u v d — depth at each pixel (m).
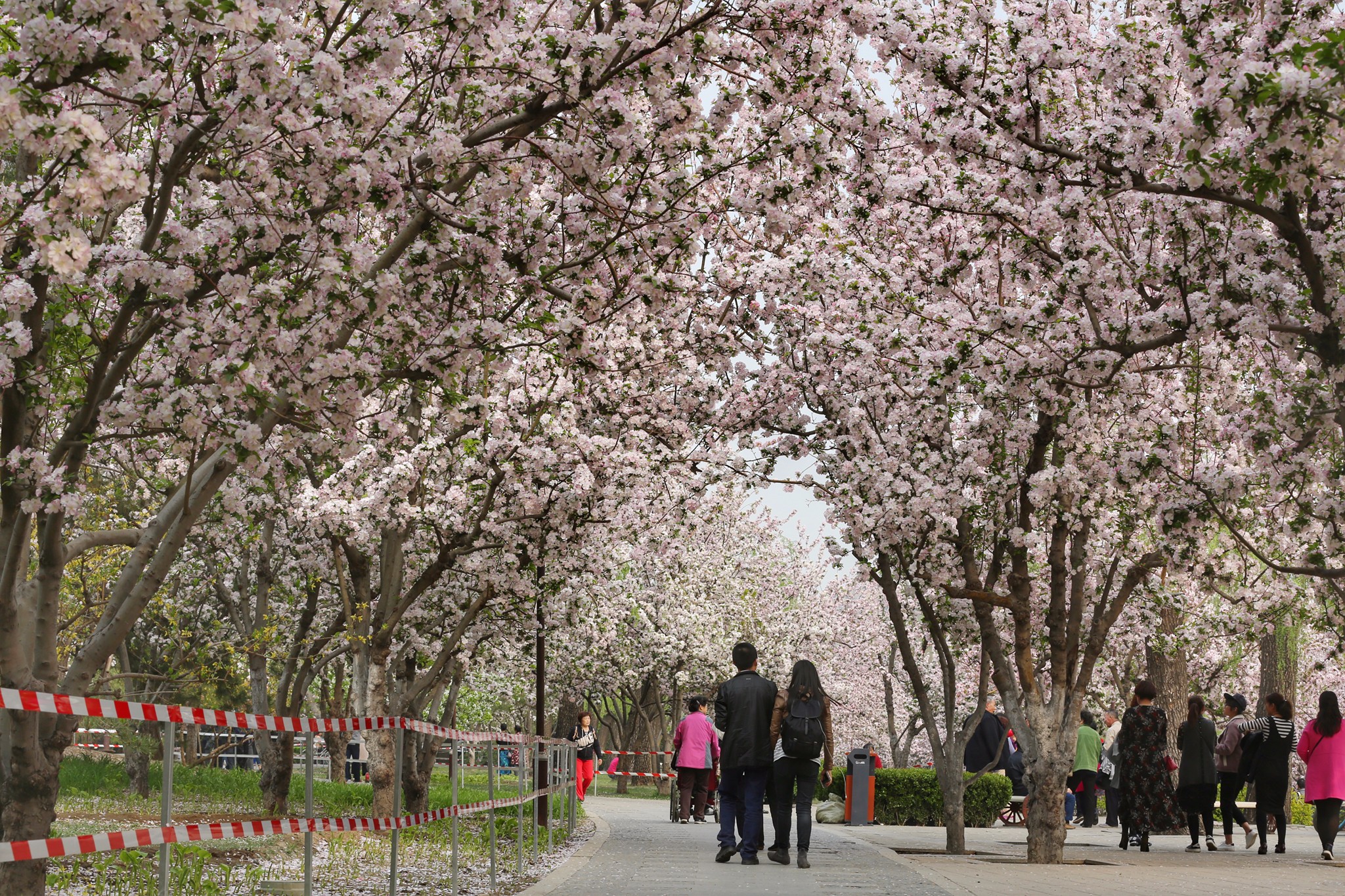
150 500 15.16
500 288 9.99
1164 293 11.70
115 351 7.67
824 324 16.08
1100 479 14.46
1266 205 10.16
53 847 4.57
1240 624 17.08
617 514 16.84
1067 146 10.47
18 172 8.30
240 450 7.66
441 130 8.19
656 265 9.77
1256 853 17.92
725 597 40.28
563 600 19.34
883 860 14.52
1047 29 10.89
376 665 16.30
